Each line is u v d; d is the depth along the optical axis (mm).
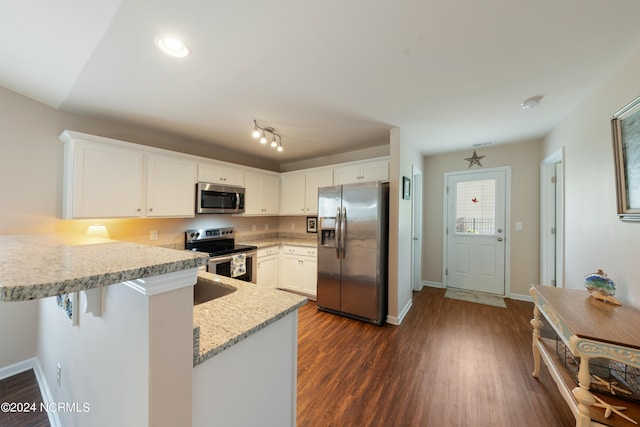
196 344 799
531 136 3316
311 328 2859
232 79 1866
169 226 3270
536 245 3582
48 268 634
